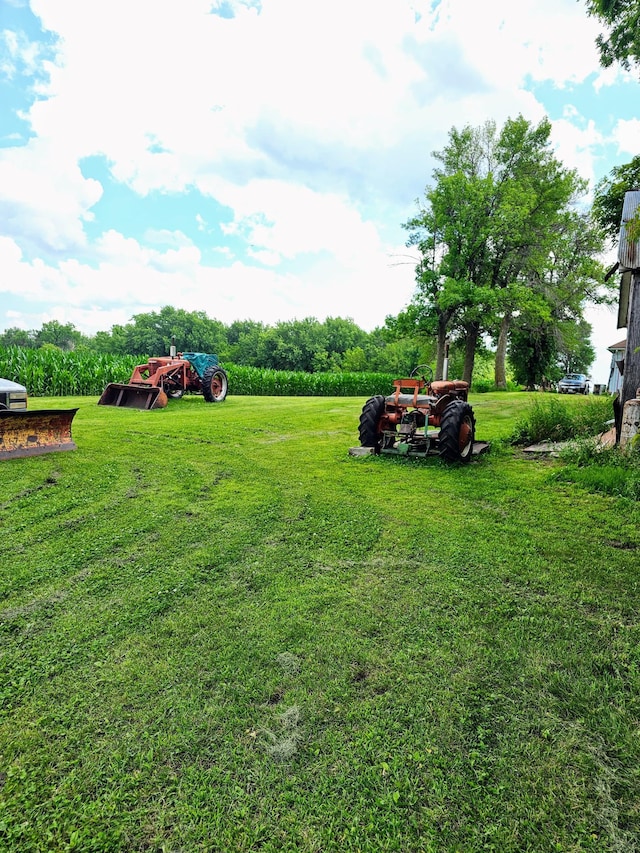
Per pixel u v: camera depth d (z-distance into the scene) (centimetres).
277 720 187
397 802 153
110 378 1736
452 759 168
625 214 707
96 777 164
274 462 605
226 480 521
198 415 1015
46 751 174
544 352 3266
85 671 216
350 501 447
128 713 192
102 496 459
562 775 161
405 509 423
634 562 314
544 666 214
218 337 7044
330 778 162
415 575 300
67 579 299
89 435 744
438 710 189
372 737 177
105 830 147
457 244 2600
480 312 2528
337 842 142
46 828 147
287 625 248
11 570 310
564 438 727
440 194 2584
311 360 5928
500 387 2964
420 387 665
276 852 140
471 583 289
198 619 255
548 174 2700
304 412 1100
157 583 294
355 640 235
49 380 1602
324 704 194
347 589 284
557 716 186
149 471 551
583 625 245
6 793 158
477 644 230
